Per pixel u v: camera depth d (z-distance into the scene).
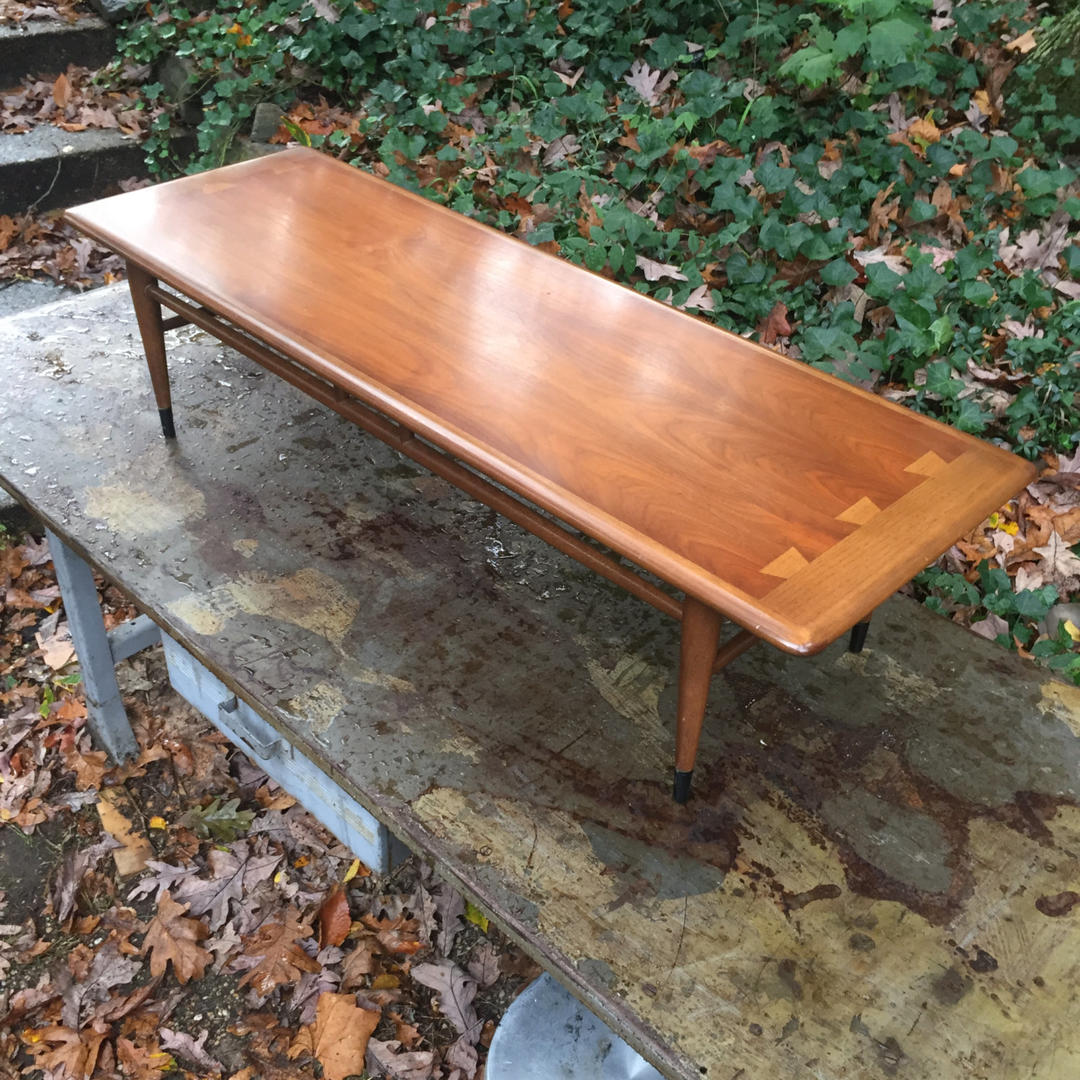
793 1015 1.33
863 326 2.99
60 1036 2.09
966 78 3.47
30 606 2.92
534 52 3.85
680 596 1.98
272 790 2.58
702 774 1.65
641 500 1.49
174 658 2.06
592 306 1.94
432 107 3.73
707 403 1.70
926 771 1.67
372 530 2.08
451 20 3.92
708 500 1.50
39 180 3.75
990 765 1.69
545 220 3.27
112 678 2.46
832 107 3.44
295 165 2.40
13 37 3.92
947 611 2.50
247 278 1.94
